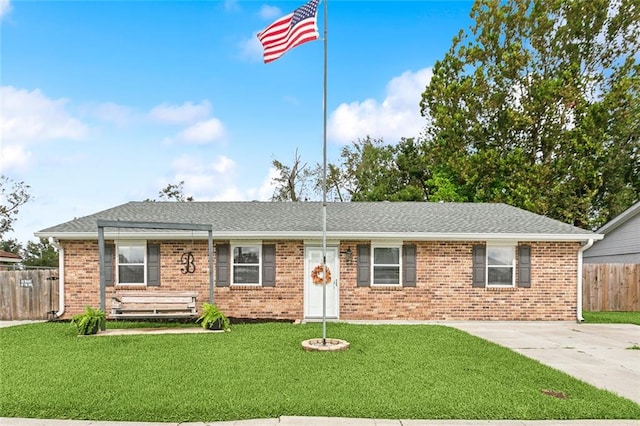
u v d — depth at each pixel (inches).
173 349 324.2
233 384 237.1
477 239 513.3
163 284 513.0
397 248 519.8
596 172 900.6
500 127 997.2
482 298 515.8
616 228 786.2
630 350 346.0
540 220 565.6
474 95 1015.6
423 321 504.7
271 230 505.4
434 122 1076.5
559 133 920.3
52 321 485.4
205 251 518.0
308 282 517.3
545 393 228.8
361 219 563.5
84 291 508.7
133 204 643.5
